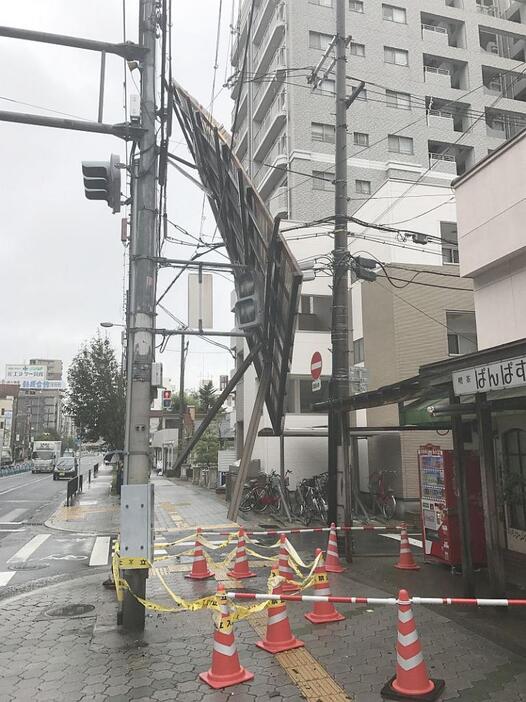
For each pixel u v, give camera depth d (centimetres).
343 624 604
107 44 668
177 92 1045
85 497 2469
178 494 2519
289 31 3172
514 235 875
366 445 1864
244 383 2519
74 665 498
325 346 2097
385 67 3384
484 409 656
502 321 924
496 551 644
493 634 556
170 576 873
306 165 3108
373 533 1313
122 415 2527
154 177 675
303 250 2173
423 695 413
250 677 459
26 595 779
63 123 656
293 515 1612
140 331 641
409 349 1703
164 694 435
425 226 1866
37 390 15062
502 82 3722
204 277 729
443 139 3447
